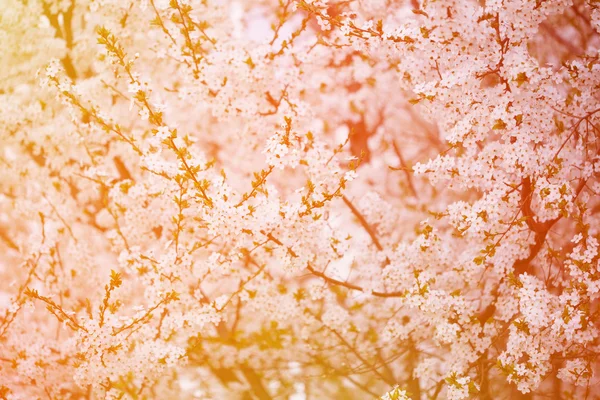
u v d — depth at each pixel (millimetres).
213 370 5652
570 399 4902
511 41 3627
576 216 3664
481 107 3682
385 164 6508
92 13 5375
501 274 4281
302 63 4949
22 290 4703
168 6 4203
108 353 4047
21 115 5277
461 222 3969
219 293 5305
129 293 5039
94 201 5734
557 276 4246
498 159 3873
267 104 4680
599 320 4023
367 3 5137
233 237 3953
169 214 4668
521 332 3795
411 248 4414
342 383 6578
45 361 4836
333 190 4129
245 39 4996
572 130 3910
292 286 5133
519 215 4008
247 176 6086
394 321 4805
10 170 5613
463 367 4254
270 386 5969
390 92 6066
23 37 5402
